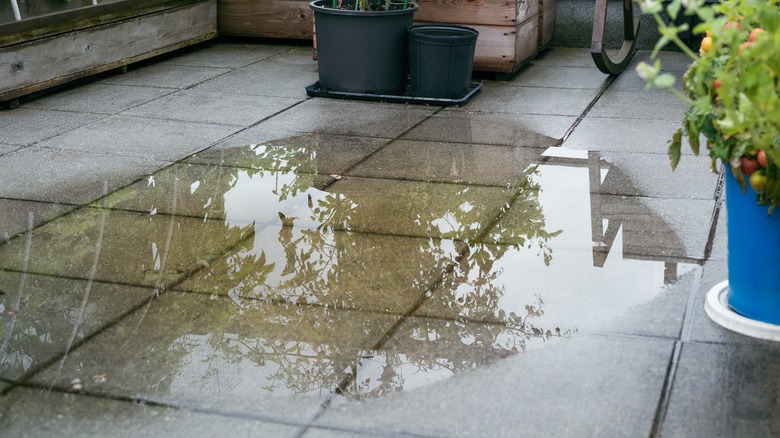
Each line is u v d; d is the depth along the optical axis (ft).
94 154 17.66
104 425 8.99
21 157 17.43
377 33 21.25
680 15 26.43
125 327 11.07
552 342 10.52
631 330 10.76
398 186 15.88
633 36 24.79
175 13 26.22
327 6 22.72
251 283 12.26
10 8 21.50
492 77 23.91
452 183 15.98
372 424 8.96
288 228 14.11
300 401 9.40
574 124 19.63
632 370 9.84
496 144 18.22
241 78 24.11
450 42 20.81
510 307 11.43
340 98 21.89
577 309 11.34
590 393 9.41
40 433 8.86
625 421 8.89
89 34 22.90
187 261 12.96
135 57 24.77
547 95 22.20
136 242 13.60
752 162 9.73
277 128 19.43
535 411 9.11
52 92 22.57
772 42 8.84
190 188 15.84
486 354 10.30
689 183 15.84
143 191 15.67
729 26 9.93
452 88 21.43
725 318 10.71
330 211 14.78
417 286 12.11
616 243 13.34
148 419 9.09
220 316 11.37
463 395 9.45
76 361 10.25
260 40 29.09
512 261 12.80
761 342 10.37
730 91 9.11
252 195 15.51
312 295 11.90
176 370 10.05
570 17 27.78
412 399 9.40
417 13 23.65
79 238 13.73
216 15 28.53
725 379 9.62
